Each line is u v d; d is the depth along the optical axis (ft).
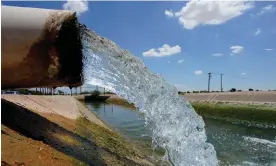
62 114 53.98
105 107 173.68
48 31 25.49
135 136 64.08
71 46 26.32
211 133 80.94
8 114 31.65
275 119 102.89
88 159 29.19
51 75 26.96
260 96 130.00
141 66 34.19
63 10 26.55
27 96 59.11
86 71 28.68
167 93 35.53
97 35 29.55
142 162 38.34
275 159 50.93
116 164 32.12
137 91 33.27
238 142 66.49
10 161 20.42
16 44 25.05
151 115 34.55
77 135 37.73
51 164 22.85
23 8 26.23
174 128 35.88
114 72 31.48
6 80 27.27
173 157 36.50
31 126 31.55
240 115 119.14
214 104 139.95
